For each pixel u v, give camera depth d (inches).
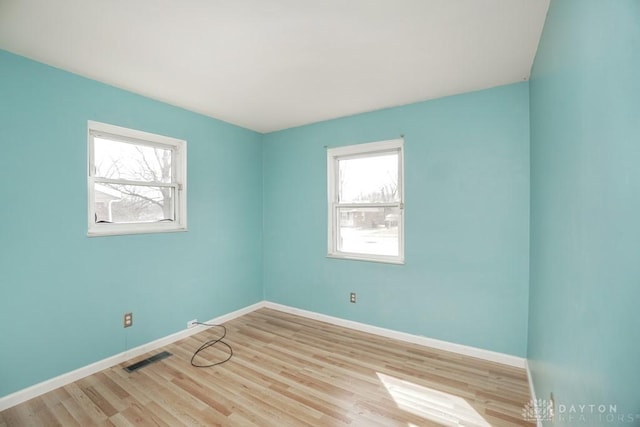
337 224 137.9
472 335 102.2
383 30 68.1
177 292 116.6
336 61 82.5
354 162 132.6
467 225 103.2
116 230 99.6
